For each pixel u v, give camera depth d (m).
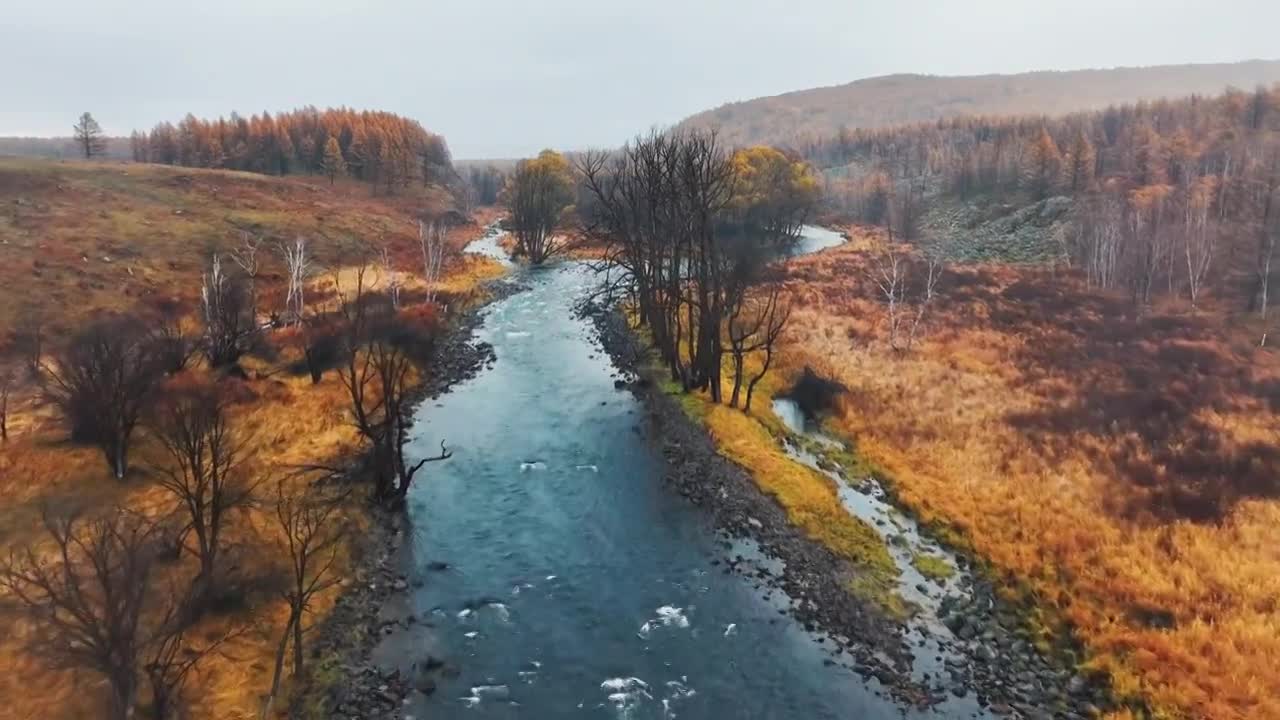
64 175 72.69
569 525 24.14
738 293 36.44
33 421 27.77
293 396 32.53
